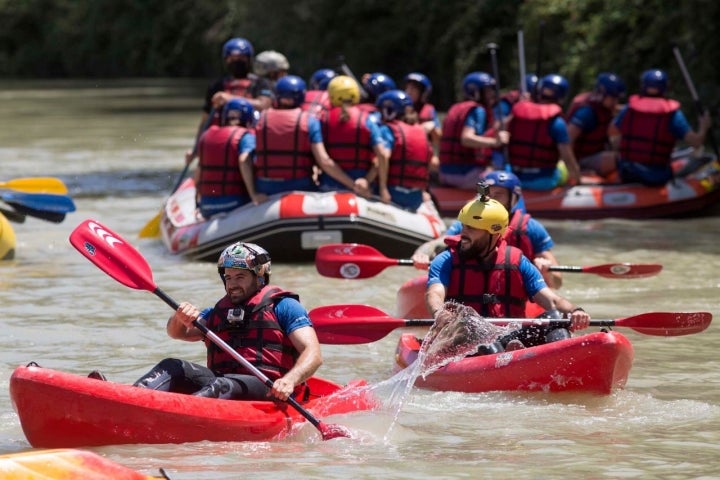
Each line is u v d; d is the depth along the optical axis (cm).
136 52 15412
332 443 1569
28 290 2702
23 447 1547
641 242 3369
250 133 3209
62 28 16150
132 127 7994
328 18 9438
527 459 1493
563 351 1775
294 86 3178
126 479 1255
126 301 2584
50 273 2925
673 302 2548
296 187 3167
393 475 1421
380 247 3117
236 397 1617
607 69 6247
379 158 3150
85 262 3094
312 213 3047
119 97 11444
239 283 1655
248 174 3153
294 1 9588
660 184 3875
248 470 1438
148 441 1541
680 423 1667
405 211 3178
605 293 2673
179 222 3316
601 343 1748
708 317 1880
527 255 2194
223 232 3089
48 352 2112
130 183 4859
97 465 1253
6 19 16550
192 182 3769
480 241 1905
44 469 1230
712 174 3994
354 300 2616
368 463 1475
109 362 2042
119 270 1712
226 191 3203
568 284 2789
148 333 2275
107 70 16050
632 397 1812
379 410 1725
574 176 3828
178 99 11031
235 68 3756
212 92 3772
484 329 1878
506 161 3647
